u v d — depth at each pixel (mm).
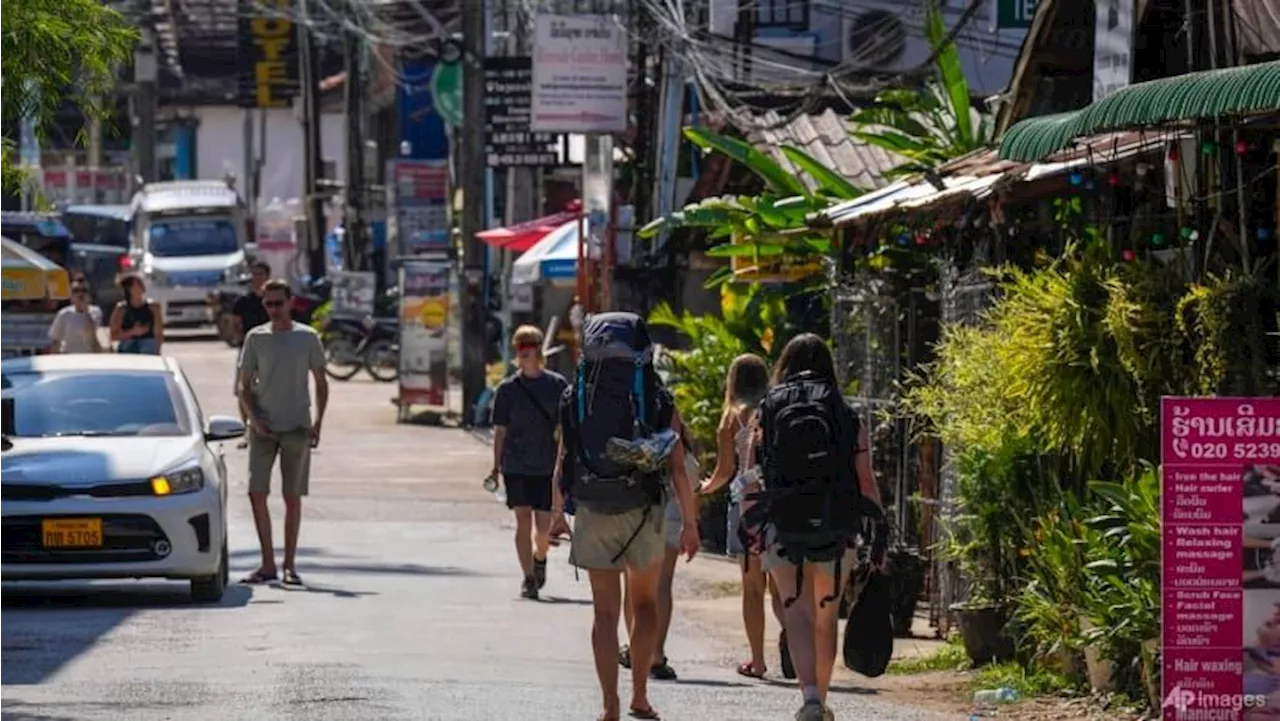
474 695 24312
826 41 57125
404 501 52281
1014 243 31469
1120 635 24688
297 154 165875
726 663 29781
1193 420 19016
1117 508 25172
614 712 22344
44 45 25344
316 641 29234
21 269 42156
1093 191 29016
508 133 66875
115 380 36000
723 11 53625
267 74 109500
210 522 33312
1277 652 19078
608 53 55312
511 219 75562
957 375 28812
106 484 32688
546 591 37031
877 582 22641
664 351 48062
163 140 168000
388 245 104688
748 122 47625
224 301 108875
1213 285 24859
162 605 33719
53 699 23562
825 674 22734
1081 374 25734
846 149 49062
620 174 63219
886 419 34344
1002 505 28422
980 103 51469
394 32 86250
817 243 41906
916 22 54688
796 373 22922
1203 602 19062
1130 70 30250
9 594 35594
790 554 22109
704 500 45031
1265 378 24688
